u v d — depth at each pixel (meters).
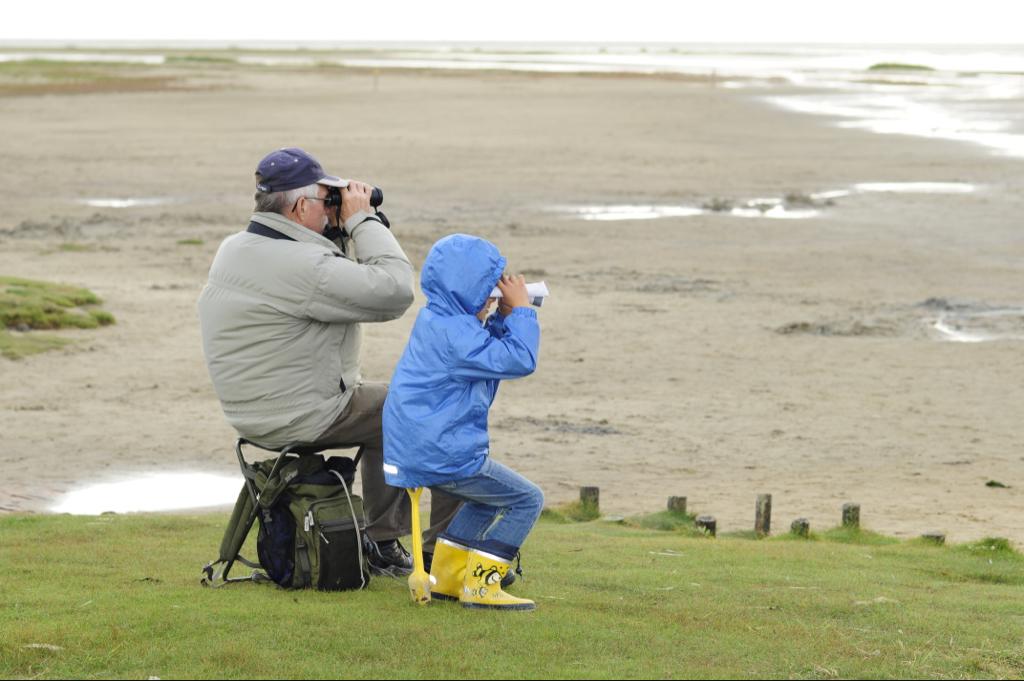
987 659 13.11
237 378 15.05
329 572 15.18
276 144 138.38
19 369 48.50
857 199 100.62
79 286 65.12
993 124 171.00
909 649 13.42
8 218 89.44
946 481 34.53
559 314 60.00
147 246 79.62
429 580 14.53
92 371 48.62
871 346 53.81
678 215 92.75
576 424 41.34
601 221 89.31
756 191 105.19
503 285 14.21
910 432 40.53
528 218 90.31
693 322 58.50
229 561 15.77
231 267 15.06
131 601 14.61
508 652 12.62
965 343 54.31
